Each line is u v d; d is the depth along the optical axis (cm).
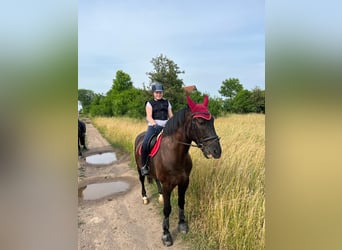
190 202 358
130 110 1098
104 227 335
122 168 621
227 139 438
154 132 332
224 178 338
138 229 330
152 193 448
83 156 754
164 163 288
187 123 272
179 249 288
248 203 287
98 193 453
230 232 278
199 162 391
